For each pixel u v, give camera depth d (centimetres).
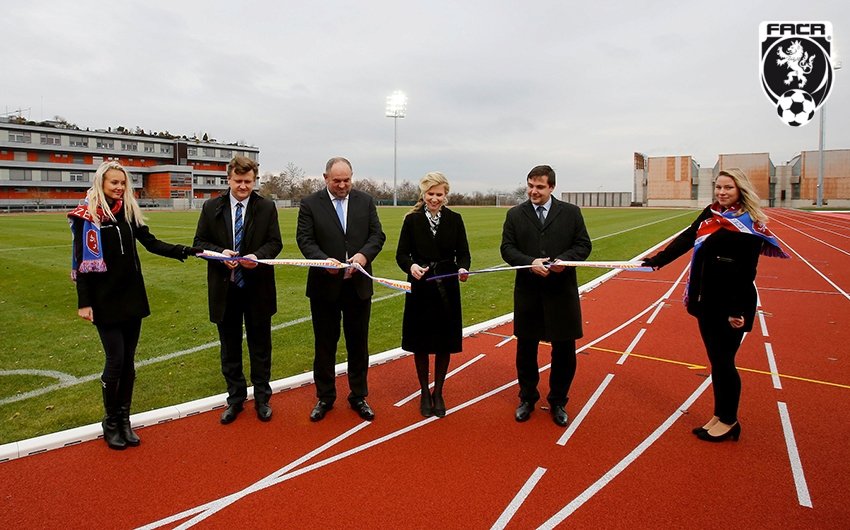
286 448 370
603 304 859
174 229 2659
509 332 682
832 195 6844
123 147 8156
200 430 398
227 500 306
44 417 417
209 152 9081
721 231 362
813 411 427
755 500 303
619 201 8969
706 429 382
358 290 417
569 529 277
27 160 7194
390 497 308
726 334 366
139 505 302
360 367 430
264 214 420
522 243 416
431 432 396
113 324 363
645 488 316
